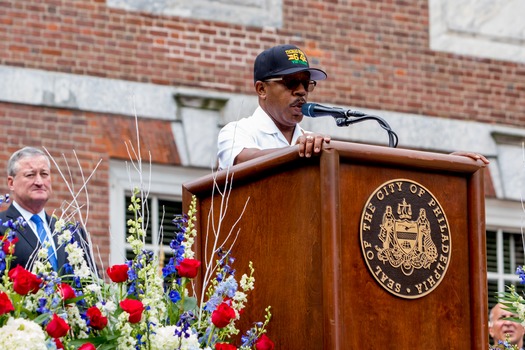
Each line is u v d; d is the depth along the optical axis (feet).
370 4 54.54
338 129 52.65
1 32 47.57
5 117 47.03
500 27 57.06
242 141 22.25
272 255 18.66
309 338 17.93
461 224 18.76
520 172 56.29
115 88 48.85
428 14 55.72
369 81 54.03
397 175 18.26
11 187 27.86
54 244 24.56
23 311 18.33
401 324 18.01
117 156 48.24
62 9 48.60
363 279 17.79
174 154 49.34
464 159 18.78
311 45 53.11
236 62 51.26
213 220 19.83
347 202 17.81
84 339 18.19
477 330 18.54
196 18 50.88
